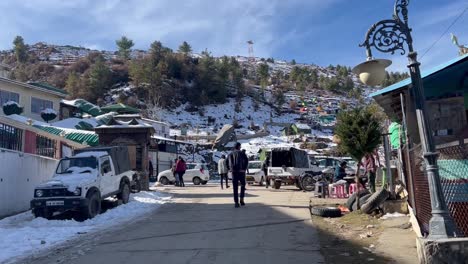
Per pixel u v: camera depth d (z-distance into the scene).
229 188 23.08
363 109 11.98
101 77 93.62
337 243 8.33
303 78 148.88
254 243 8.52
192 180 30.12
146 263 7.33
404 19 6.89
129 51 120.06
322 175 22.03
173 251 8.12
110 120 22.36
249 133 77.75
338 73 175.88
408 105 10.70
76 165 14.55
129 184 16.92
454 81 10.67
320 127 90.06
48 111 39.16
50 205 12.88
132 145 21.44
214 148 56.88
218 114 98.88
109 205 16.45
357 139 11.65
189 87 104.19
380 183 17.11
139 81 94.88
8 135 15.03
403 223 9.63
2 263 7.97
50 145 18.44
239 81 116.12
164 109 93.38
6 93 39.03
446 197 7.35
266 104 113.62
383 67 7.17
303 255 7.44
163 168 42.03
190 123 86.56
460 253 5.69
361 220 10.54
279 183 22.23
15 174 15.11
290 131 79.06
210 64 109.19
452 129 10.55
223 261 7.22
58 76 102.56
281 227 10.16
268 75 144.75
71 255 8.27
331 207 12.17
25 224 12.30
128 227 11.25
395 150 16.83
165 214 13.39
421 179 8.16
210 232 9.90
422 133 6.41
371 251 7.55
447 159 7.45
